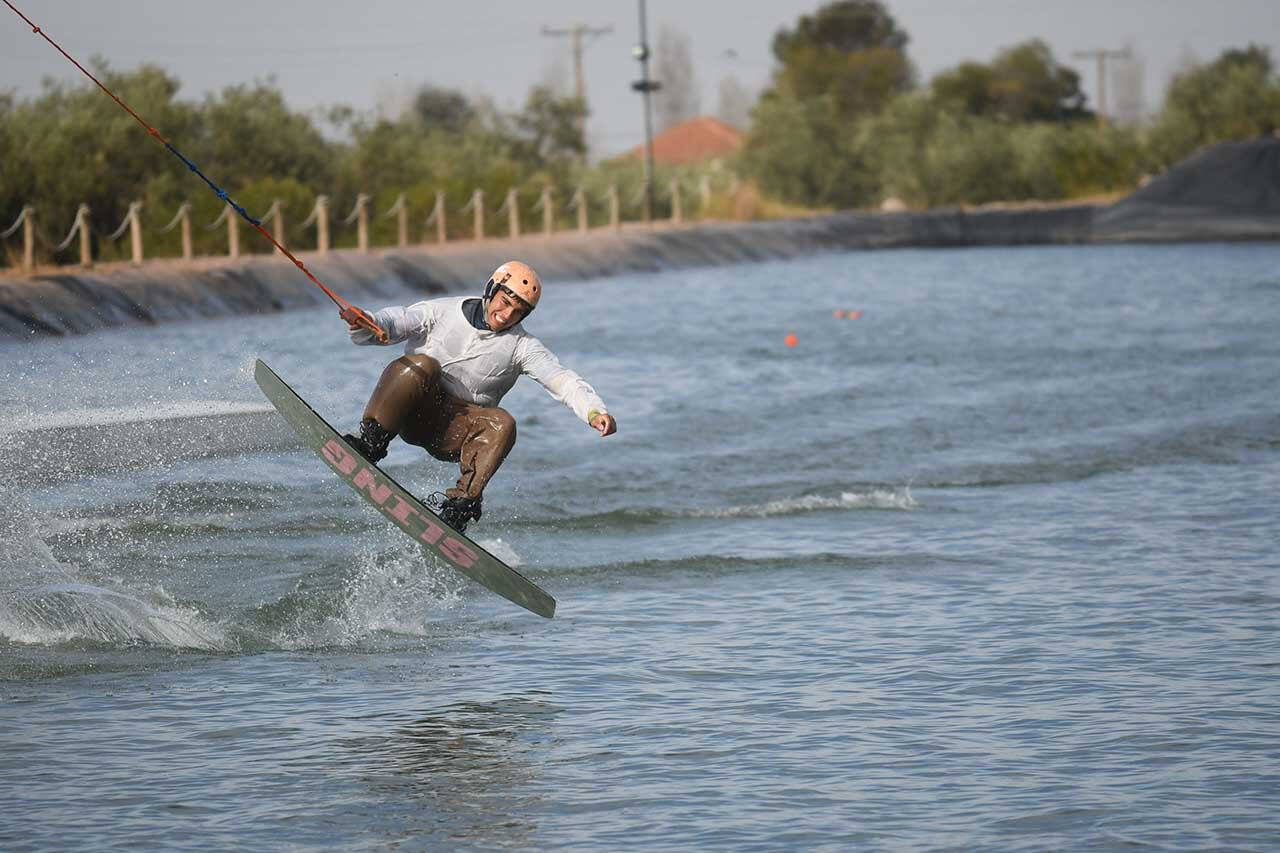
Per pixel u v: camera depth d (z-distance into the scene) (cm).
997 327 10888
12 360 8044
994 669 3388
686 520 5119
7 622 3841
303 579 4319
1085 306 12356
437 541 3325
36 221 12875
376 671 3500
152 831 2561
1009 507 5231
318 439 3316
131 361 8119
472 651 3653
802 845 2470
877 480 5719
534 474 5822
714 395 7756
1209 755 2828
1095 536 4747
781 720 3080
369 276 12838
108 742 3012
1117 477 5741
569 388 3275
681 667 3469
